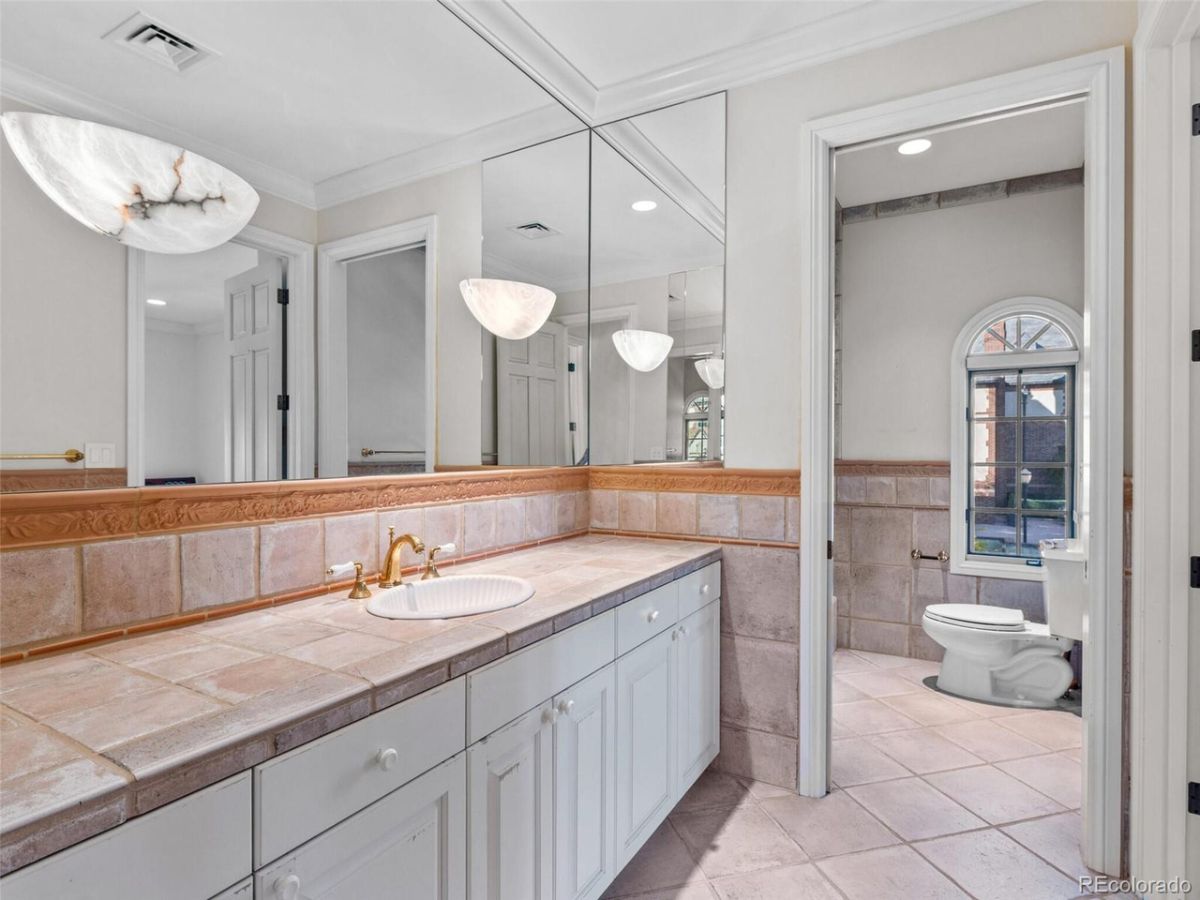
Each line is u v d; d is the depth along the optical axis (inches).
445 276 79.8
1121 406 70.1
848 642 152.7
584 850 61.1
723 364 94.1
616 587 67.1
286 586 60.4
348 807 37.8
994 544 142.2
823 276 86.9
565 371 102.3
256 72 57.6
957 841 78.2
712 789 90.0
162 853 29.0
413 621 54.1
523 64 85.5
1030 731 109.3
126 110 48.3
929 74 79.9
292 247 61.6
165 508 51.2
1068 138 116.7
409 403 75.9
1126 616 70.7
